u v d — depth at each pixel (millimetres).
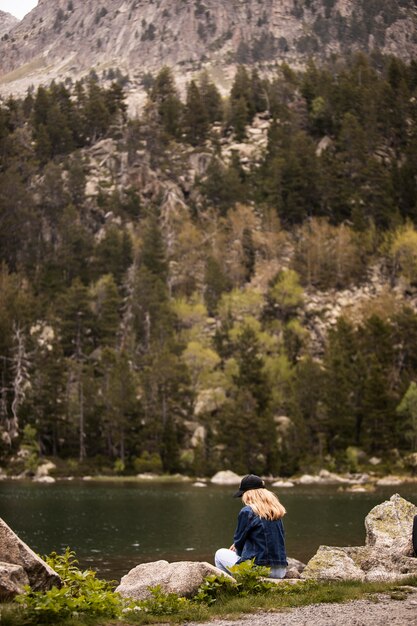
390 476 111688
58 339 159000
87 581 13469
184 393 138625
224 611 11688
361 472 117938
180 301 169250
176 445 127750
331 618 11070
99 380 144375
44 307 175000
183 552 37344
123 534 45500
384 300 178625
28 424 130875
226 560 13523
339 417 129625
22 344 146500
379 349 148750
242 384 133750
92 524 51531
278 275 181750
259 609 11844
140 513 60250
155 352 149000
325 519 52531
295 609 11906
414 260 188125
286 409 139000
